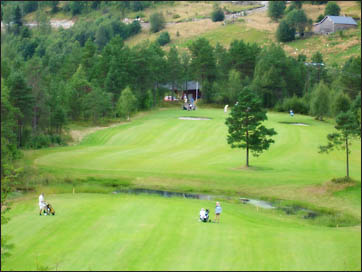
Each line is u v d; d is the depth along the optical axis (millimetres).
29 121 107062
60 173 72688
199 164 79875
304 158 84812
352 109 123750
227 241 35469
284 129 112562
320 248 34969
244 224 44031
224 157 86250
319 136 105812
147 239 35281
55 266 29828
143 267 29484
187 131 113188
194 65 162875
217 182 68375
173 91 175375
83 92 140000
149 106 150375
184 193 64625
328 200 60156
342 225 49875
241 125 78938
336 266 30656
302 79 177875
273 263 30859
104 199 54094
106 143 107312
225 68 174875
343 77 160625
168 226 39438
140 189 66438
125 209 46469
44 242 34844
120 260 30781
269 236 38281
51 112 117875
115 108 140750
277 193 63656
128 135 112938
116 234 36688
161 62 155875
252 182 67938
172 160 83125
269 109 158375
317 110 132375
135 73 154625
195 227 39594
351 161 83250
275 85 157875
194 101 168000
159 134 111812
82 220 41375
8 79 114375
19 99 101125
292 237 38375
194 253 32281
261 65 161625
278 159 84062
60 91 135500
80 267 29578
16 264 30328
